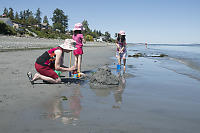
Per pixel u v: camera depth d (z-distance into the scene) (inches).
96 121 85.1
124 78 197.3
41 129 75.7
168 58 475.5
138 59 445.4
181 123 85.0
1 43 687.7
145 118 90.0
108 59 414.3
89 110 99.8
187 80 189.0
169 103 114.6
